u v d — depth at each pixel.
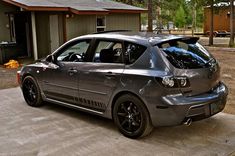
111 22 16.73
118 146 4.05
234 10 22.03
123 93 4.30
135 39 4.35
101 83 4.55
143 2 31.36
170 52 4.11
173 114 3.84
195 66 4.10
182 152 3.83
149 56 4.09
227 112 5.39
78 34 14.80
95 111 4.83
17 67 12.03
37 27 14.70
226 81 8.32
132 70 4.19
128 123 4.29
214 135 4.36
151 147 4.00
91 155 3.81
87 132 4.59
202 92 4.15
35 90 5.90
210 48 18.83
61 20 14.00
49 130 4.70
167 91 3.85
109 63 4.52
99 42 4.77
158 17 36.59
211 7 21.52
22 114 5.54
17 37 14.95
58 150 3.97
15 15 14.88
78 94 5.00
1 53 13.05
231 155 3.74
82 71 4.84
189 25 46.28
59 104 5.52
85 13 13.70
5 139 4.36
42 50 14.70
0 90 7.62
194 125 4.76
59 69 5.27
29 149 4.01
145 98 3.99
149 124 4.10
